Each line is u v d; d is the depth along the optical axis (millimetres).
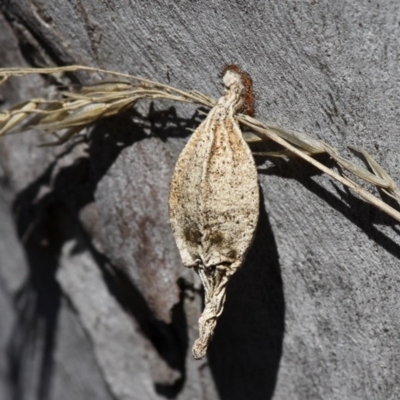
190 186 132
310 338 149
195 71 144
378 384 143
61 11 158
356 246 136
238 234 131
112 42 153
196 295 161
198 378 173
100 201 163
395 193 128
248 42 135
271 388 160
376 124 127
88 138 162
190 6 139
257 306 155
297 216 141
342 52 126
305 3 127
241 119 135
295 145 133
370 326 140
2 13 170
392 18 121
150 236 157
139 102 152
